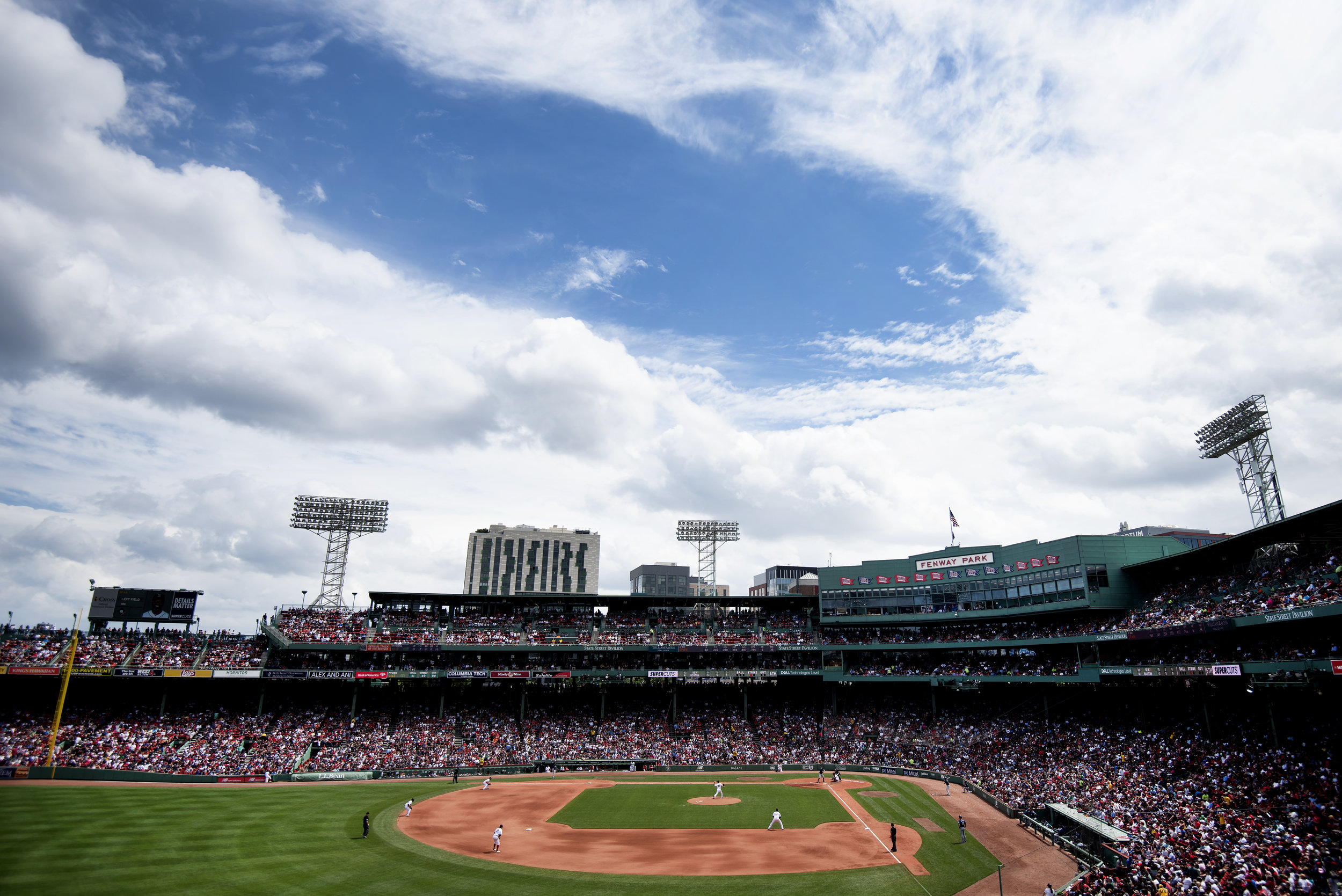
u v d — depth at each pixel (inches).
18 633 3230.8
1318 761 1822.1
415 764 3152.1
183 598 3676.2
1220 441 3051.2
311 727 3299.7
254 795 2529.5
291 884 1569.9
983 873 1689.2
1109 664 2810.0
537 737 3486.7
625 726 3659.0
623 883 1643.7
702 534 4820.4
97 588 3567.9
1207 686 2472.9
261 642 3563.0
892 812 2345.0
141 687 3383.4
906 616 3710.6
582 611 4279.0
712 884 1638.8
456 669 3560.5
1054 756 2615.7
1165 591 2859.3
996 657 3417.8
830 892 1583.4
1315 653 1968.5
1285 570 2206.0
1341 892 1218.0
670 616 4252.0
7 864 1595.7
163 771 2797.7
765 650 3804.1
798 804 2507.4
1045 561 3248.0
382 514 4456.2
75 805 2218.3
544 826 2201.0
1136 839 1685.5
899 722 3543.3
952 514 3681.1
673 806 2490.2
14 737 2893.7
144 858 1689.2
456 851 1891.0
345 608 3954.2
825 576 3956.7
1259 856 1429.6
